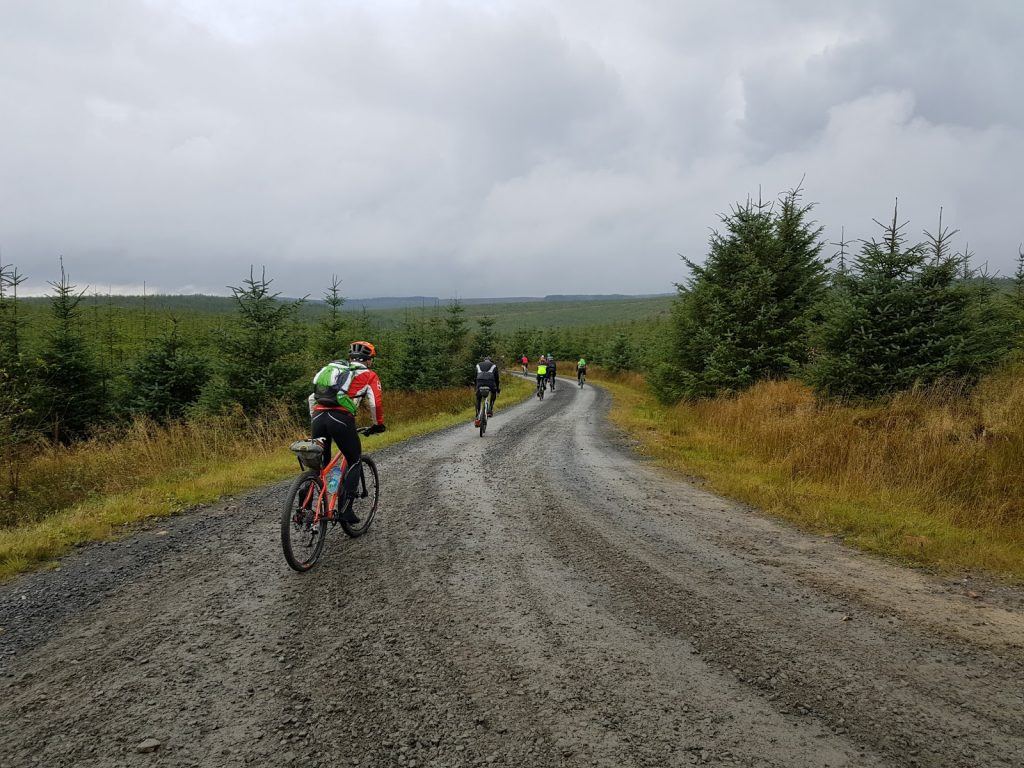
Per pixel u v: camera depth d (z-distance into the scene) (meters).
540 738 2.46
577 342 65.88
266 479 8.27
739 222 16.34
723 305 16.03
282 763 2.30
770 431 10.16
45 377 13.08
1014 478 6.53
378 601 3.95
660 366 17.91
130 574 4.48
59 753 2.36
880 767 2.29
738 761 2.31
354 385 4.95
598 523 5.97
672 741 2.43
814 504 6.60
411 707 2.69
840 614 3.80
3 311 12.70
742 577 4.48
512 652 3.22
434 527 5.79
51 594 4.09
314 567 4.64
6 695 2.80
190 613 3.76
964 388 9.44
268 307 13.18
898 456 7.65
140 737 2.46
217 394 12.55
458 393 23.23
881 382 10.24
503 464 9.45
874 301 10.38
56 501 7.42
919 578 4.54
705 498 7.27
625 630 3.52
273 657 3.17
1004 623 3.71
